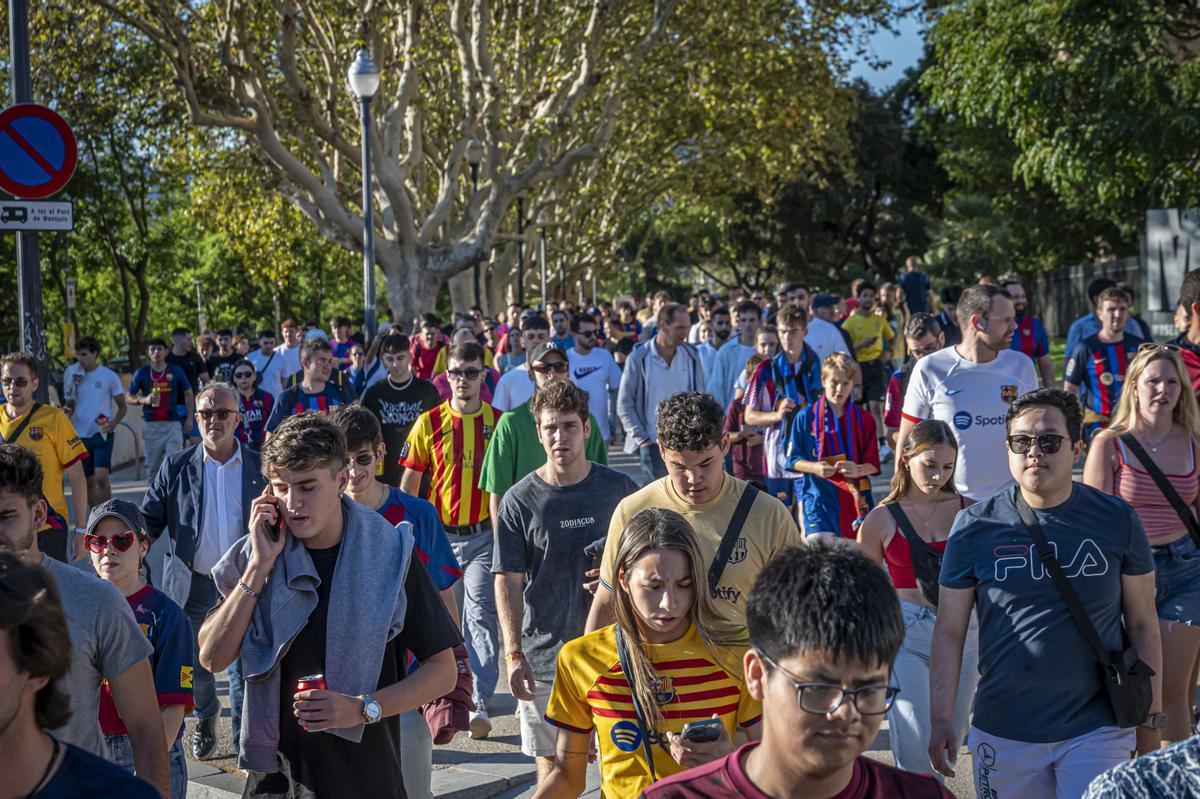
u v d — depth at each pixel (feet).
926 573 17.61
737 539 15.10
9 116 27.81
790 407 28.84
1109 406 31.53
